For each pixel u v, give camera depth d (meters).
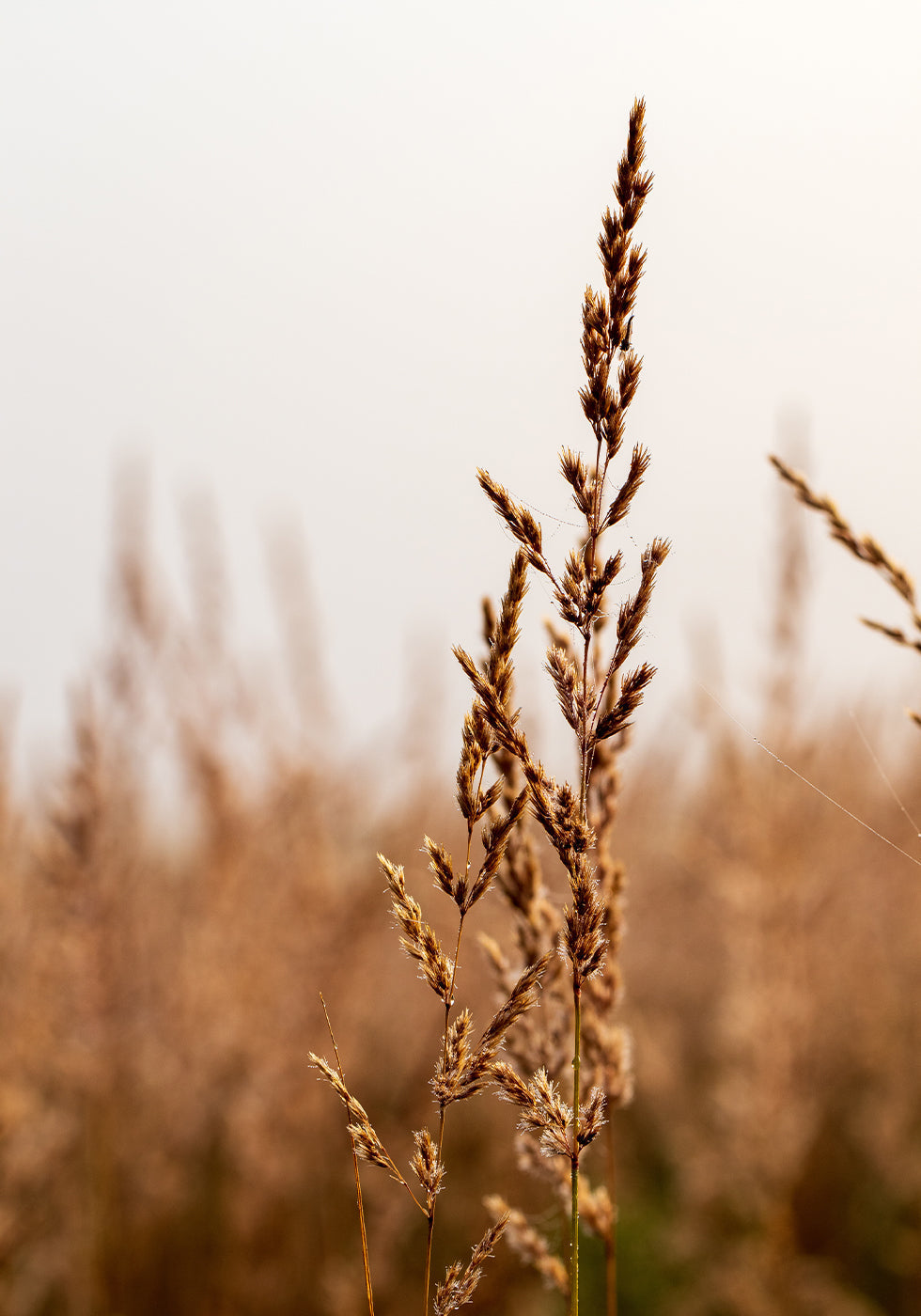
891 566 1.79
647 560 1.35
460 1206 4.52
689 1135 4.67
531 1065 1.88
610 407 1.34
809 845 4.31
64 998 3.99
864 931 5.03
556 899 2.00
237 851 4.52
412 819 4.61
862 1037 5.18
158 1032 4.39
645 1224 4.67
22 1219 3.79
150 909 4.65
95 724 4.05
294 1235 4.18
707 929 5.79
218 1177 5.00
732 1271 4.16
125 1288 4.00
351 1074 4.28
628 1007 5.71
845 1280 4.39
